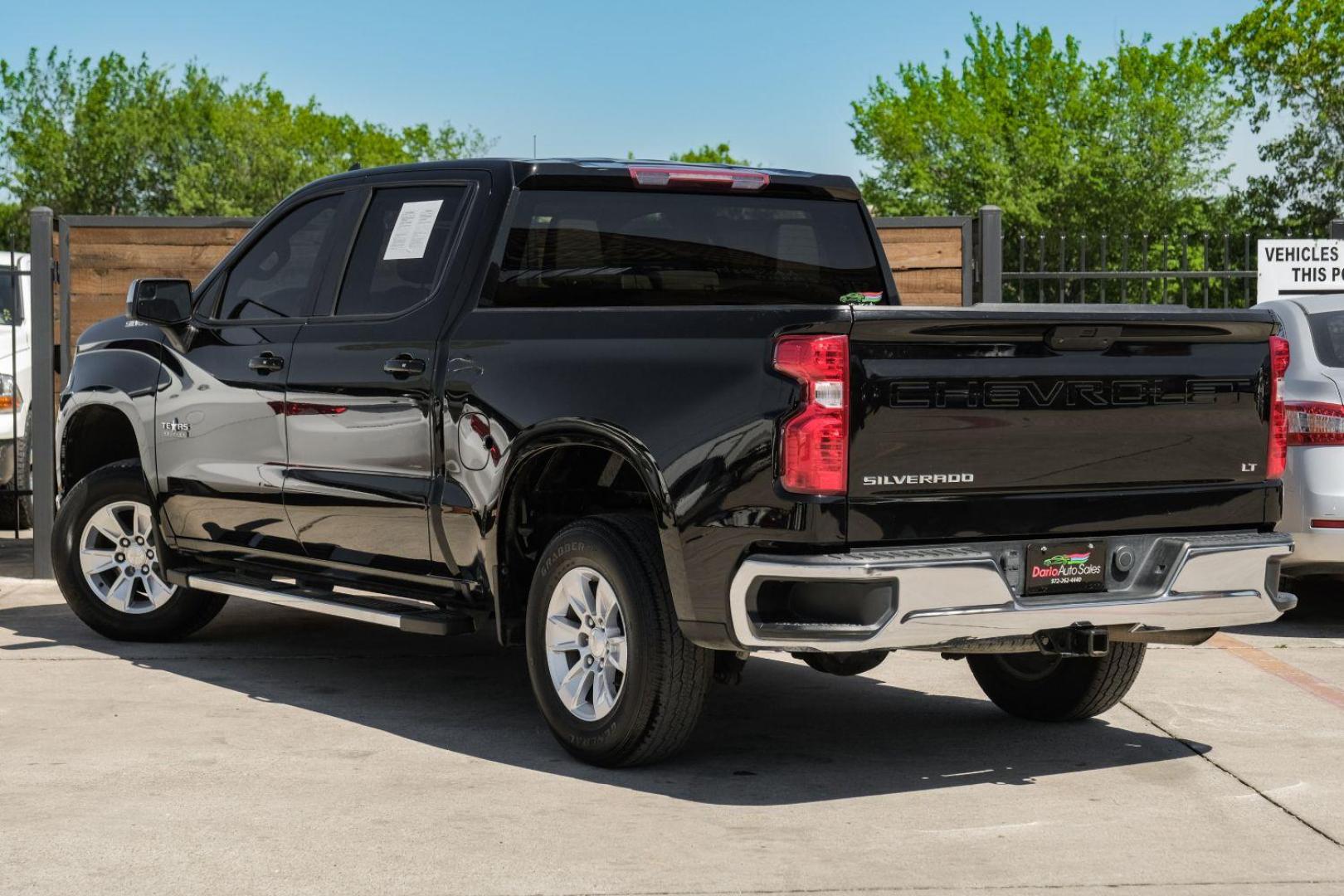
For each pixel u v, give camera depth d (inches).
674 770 212.8
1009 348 190.2
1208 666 293.0
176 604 304.5
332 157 3467.0
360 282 251.0
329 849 175.0
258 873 165.9
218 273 281.3
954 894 160.4
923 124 2591.0
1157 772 214.2
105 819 186.2
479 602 230.7
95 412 306.5
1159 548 202.4
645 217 240.1
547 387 211.3
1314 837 182.9
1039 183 2458.2
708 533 189.2
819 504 180.9
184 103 2849.4
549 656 215.3
